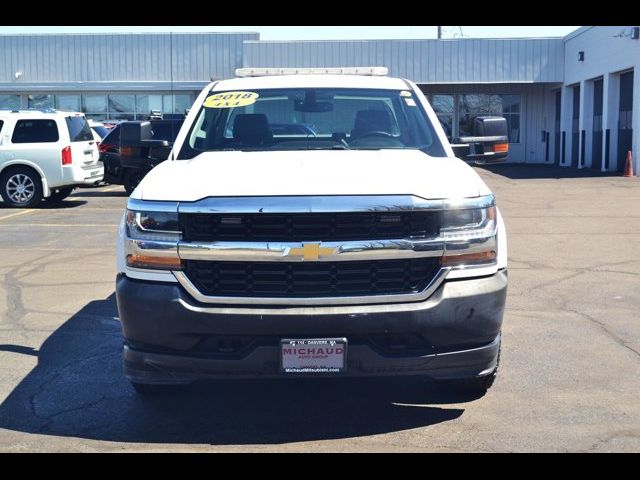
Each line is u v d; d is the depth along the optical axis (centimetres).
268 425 489
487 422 490
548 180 2253
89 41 3416
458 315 433
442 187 443
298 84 620
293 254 424
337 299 424
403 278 433
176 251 430
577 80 2875
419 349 434
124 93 3444
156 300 431
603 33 2591
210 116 602
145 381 448
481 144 611
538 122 3338
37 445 460
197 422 495
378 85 626
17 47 3431
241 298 426
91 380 574
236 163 497
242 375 432
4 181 1652
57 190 1706
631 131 2452
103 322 734
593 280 893
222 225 430
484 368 451
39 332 700
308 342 423
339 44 3027
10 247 1146
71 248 1135
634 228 1270
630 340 662
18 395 543
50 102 3466
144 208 441
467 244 436
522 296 821
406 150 554
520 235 1210
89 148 1739
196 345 433
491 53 3028
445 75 3034
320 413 507
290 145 582
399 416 501
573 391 543
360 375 432
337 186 436
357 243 425
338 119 599
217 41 3378
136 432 479
